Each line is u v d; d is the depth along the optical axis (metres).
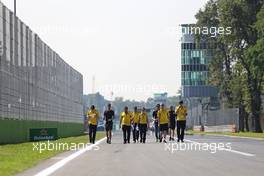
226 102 159.88
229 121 169.12
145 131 65.62
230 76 157.00
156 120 69.12
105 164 34.66
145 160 37.28
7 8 58.03
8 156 41.34
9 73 59.41
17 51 63.00
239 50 143.38
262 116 158.50
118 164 34.47
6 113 58.19
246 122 157.62
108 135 64.75
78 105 122.69
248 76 143.62
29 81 69.56
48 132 66.38
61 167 33.28
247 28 143.25
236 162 35.03
